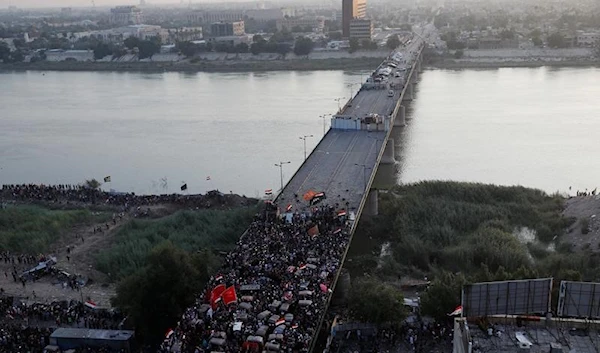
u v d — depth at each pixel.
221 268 121.56
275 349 89.06
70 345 108.94
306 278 109.50
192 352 92.00
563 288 64.88
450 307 103.81
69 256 155.50
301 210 146.75
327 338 106.12
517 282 64.94
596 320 63.91
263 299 104.12
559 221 160.62
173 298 110.69
